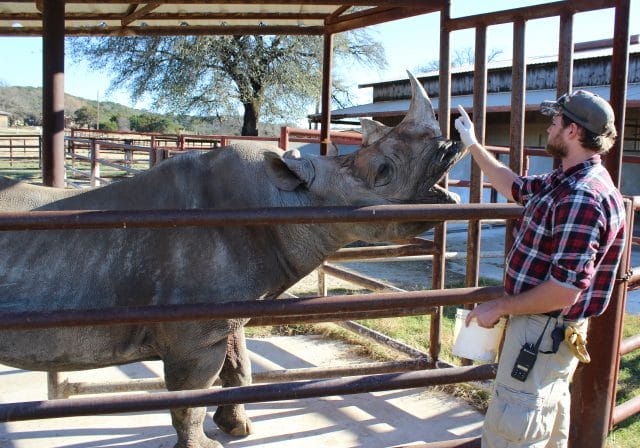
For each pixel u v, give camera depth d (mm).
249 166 3512
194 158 3613
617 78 3332
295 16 5688
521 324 2783
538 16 4102
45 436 4281
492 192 9766
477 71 4551
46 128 4312
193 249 3338
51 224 2539
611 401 3744
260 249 3479
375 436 4402
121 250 3324
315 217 2752
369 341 6242
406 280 9508
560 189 2617
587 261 2469
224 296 3387
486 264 10945
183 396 2750
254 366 5629
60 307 3229
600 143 2604
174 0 4559
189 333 3365
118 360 3504
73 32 5816
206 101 29094
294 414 4723
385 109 21031
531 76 19141
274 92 29625
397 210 2838
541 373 2742
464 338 3531
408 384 3023
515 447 2805
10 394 4949
